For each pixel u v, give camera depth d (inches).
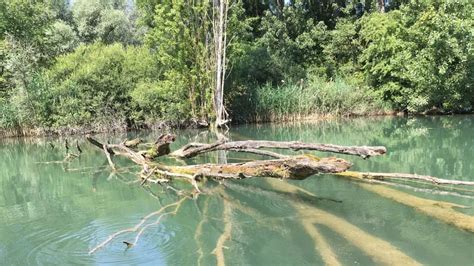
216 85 721.6
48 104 718.5
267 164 263.6
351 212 223.3
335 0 1163.9
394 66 836.0
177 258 171.2
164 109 727.1
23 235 205.6
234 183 299.9
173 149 473.4
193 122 745.0
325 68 1018.7
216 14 733.3
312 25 1098.7
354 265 159.2
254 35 1138.0
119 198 273.3
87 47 829.8
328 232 196.4
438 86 766.5
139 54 805.2
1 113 692.1
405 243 178.5
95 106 732.7
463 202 233.9
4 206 265.6
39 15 916.6
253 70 886.4
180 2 706.2
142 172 326.3
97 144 386.9
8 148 579.8
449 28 726.5
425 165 342.0
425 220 207.3
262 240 189.0
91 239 197.0
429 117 781.9
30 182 340.8
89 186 313.9
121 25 1246.3
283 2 1184.2
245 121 799.1
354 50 1029.2
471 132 545.0
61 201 271.9
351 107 852.6
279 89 813.2
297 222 211.8
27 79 713.6
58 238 199.5
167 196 274.2
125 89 754.2
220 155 415.2
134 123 763.4
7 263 171.2
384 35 861.2
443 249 171.2
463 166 334.0
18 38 845.2
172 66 749.3
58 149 539.5
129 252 178.2
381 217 213.6
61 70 767.1
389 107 858.1
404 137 525.3
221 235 196.7
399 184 279.0
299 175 249.4
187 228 207.8
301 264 162.4
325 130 634.2
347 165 230.8
